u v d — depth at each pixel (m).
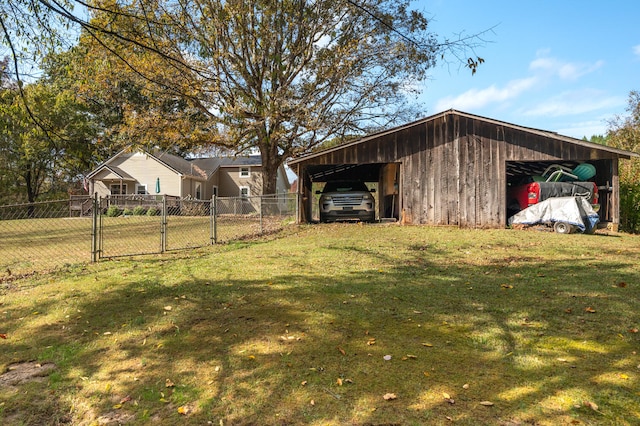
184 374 2.68
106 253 8.34
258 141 19.05
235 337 3.31
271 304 4.20
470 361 2.79
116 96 17.70
